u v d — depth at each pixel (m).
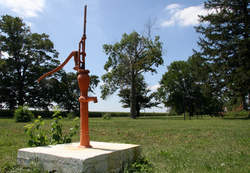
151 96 57.53
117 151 2.88
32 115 19.05
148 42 34.34
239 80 24.45
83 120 3.21
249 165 3.13
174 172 2.90
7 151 4.66
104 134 9.13
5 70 37.12
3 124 13.86
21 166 3.00
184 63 53.66
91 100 3.10
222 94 29.42
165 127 12.30
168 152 4.50
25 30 40.62
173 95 53.34
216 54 27.38
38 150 2.97
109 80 37.94
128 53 36.50
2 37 38.00
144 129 11.20
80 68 3.28
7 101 36.53
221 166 3.13
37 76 38.56
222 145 5.23
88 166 2.38
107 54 37.53
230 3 27.86
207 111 70.50
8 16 39.38
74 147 3.23
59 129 4.59
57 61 43.16
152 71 37.19
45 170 2.67
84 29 3.36
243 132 8.14
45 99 39.94
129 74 36.78
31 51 40.56
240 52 24.70
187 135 8.11
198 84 31.70
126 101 56.19
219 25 27.95
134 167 2.97
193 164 3.36
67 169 2.46
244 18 26.94
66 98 43.84
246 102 39.62
